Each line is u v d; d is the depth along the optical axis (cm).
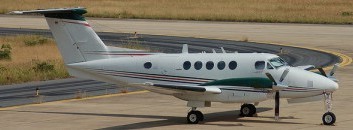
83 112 7362
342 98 8125
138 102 8012
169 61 6750
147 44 15500
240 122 6669
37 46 15050
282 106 7600
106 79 6950
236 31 18050
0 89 9269
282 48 14512
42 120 6906
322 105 7612
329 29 18075
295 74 6431
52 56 13475
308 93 6425
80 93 8750
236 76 6531
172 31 18225
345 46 14688
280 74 6431
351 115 6988
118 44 15500
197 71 6644
